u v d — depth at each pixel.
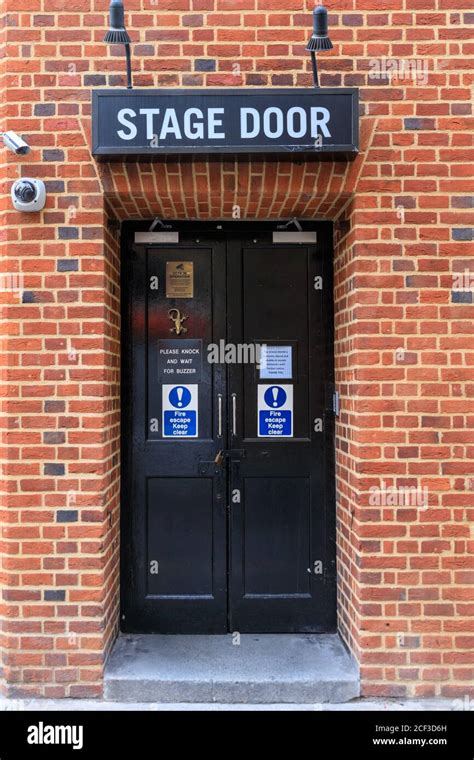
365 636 3.16
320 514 3.68
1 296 3.22
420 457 3.19
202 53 3.22
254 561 3.67
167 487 3.68
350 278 3.33
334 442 3.68
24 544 3.17
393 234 3.21
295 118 3.08
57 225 3.20
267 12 3.23
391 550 3.18
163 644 3.51
